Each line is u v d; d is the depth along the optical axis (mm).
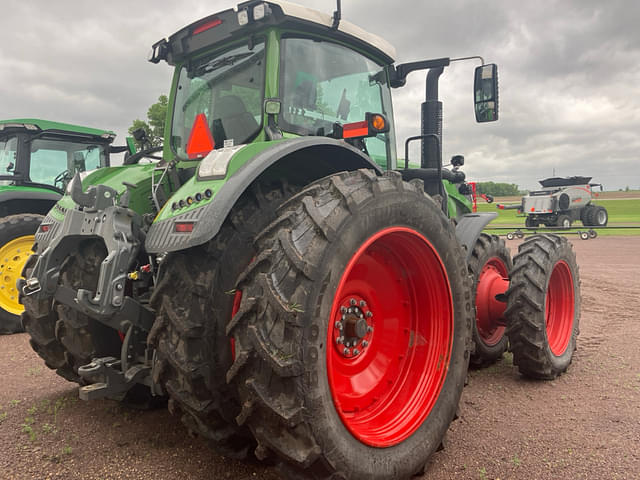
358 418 2354
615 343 4613
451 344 2551
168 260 2145
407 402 2451
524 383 3645
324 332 1876
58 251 2455
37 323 3037
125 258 2305
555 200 20578
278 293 1829
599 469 2334
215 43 2971
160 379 2164
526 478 2270
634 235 19109
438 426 2412
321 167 2732
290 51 2832
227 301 2160
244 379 1893
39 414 3010
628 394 3320
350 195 2070
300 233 1945
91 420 2912
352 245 2018
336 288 1939
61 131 6777
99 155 7469
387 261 2580
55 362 3098
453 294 2576
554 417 2967
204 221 1990
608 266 10391
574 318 4078
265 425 1878
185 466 2365
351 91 3238
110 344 2842
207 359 2090
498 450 2547
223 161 2176
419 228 2406
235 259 2223
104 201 2436
